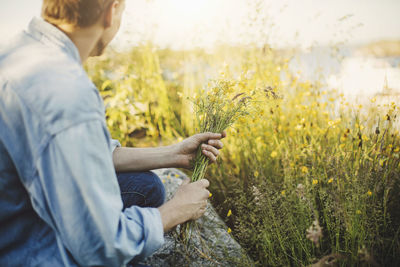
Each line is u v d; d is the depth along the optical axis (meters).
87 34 0.92
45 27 0.89
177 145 1.35
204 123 1.41
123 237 0.86
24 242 0.89
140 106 2.57
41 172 0.79
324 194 1.50
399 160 1.50
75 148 0.78
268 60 2.29
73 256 0.83
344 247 1.44
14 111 0.79
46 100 0.78
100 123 0.83
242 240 1.51
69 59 0.86
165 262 1.35
